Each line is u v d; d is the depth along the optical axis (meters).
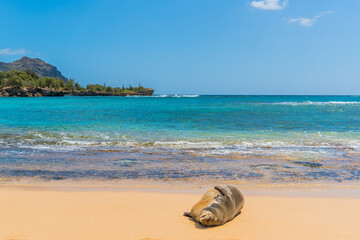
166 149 12.42
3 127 19.53
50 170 9.05
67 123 22.50
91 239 4.44
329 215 5.61
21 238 4.45
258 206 6.14
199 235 4.64
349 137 15.95
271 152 11.85
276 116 30.88
